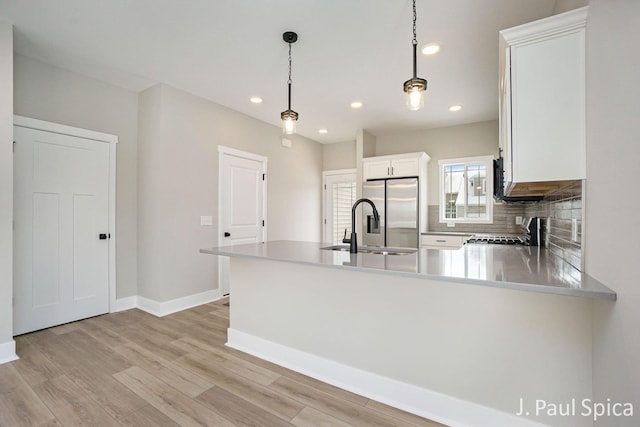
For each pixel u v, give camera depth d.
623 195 1.03
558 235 1.95
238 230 4.30
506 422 1.55
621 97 1.05
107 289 3.40
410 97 1.87
